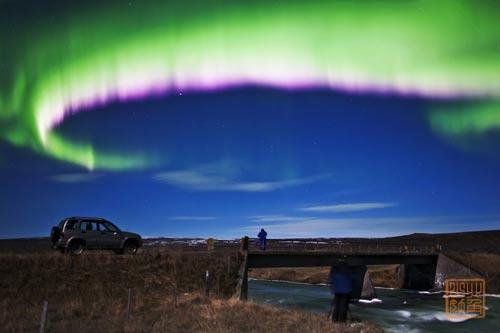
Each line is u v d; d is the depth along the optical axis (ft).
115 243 94.79
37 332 49.98
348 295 81.56
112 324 55.83
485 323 113.19
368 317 120.37
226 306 74.69
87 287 80.48
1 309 63.10
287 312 74.33
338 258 172.86
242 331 55.47
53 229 89.81
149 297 81.61
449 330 102.53
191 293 88.12
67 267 83.30
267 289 199.21
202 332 53.42
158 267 95.30
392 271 252.01
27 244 116.67
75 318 61.05
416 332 98.94
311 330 58.49
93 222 92.53
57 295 75.66
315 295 172.35
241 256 115.24
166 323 58.29
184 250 121.39
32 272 78.79
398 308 143.23
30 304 69.46
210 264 104.88
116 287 83.56
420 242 346.95
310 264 163.53
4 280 74.90
